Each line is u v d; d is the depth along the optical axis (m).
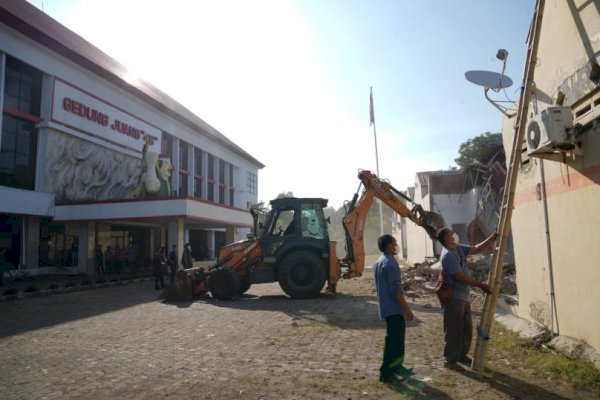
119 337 7.66
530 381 4.86
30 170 21.94
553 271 6.25
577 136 5.31
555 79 5.99
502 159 20.50
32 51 21.34
